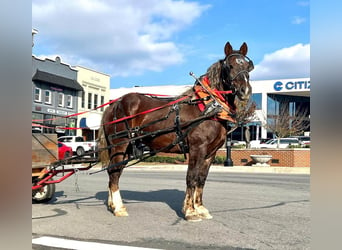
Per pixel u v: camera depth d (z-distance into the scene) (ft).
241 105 22.04
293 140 122.93
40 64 126.41
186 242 17.22
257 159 75.97
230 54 21.01
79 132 141.38
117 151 23.95
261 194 34.45
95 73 154.20
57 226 20.45
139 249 16.01
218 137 21.25
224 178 53.11
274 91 180.75
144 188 38.81
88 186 41.75
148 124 22.57
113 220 22.00
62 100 135.74
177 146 22.30
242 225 20.67
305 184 44.62
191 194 21.72
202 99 21.16
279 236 18.21
